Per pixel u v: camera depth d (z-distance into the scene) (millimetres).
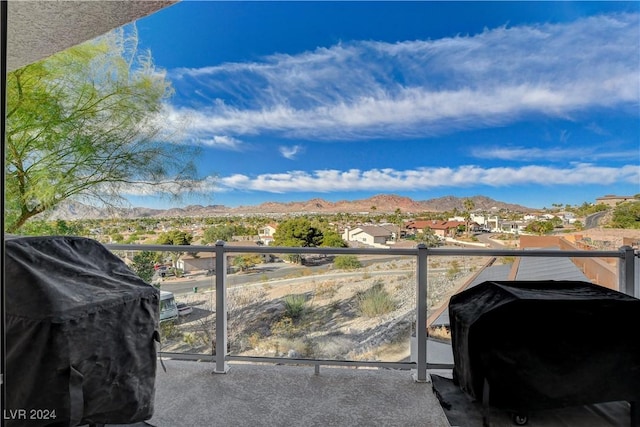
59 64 5703
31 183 5629
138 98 6406
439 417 2139
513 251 2586
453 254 2605
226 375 2672
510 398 1951
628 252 2496
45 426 1311
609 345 1906
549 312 1922
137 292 1664
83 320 1400
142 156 6445
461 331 2158
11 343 1321
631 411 1958
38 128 5664
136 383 1591
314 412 2199
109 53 6145
